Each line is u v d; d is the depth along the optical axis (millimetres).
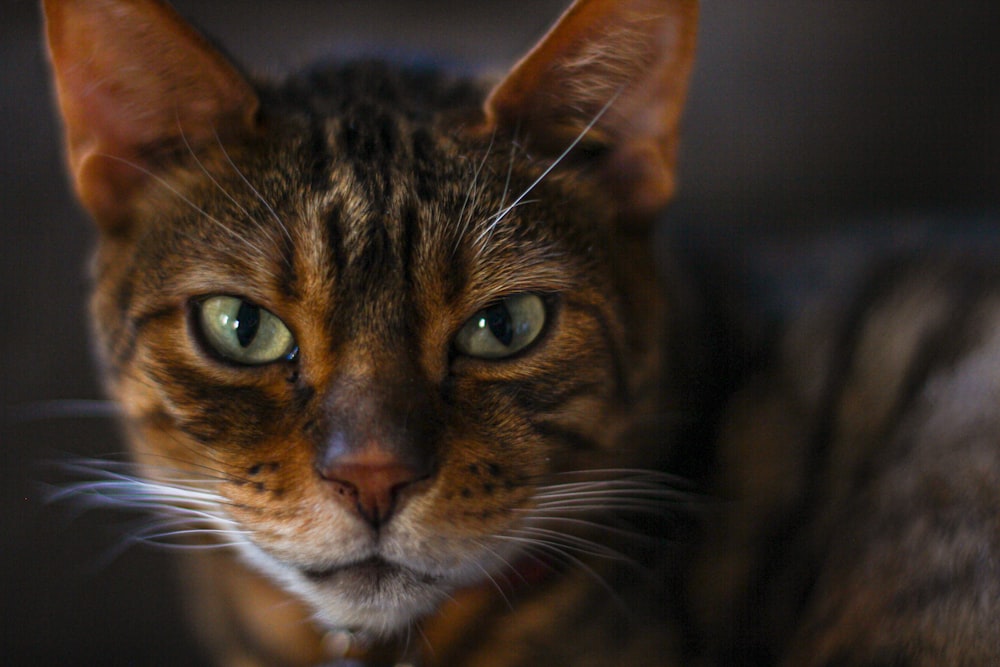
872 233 348
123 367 269
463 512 252
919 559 276
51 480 351
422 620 282
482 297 258
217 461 257
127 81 262
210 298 256
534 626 289
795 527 298
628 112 277
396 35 408
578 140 275
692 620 290
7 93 388
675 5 269
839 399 307
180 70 259
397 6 432
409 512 249
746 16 432
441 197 260
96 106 265
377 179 259
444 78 292
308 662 301
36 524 349
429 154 264
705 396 298
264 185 259
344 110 274
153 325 260
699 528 293
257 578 290
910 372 300
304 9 426
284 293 253
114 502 285
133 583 353
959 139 438
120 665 342
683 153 431
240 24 415
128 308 265
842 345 312
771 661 294
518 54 321
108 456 312
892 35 434
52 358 362
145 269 263
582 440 269
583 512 280
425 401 251
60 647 341
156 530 313
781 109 438
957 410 286
